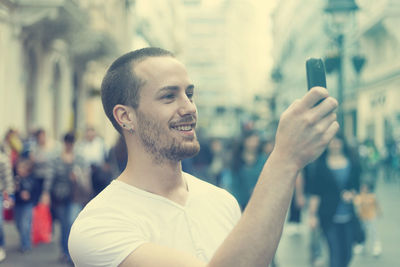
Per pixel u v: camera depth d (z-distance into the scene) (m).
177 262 1.17
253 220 1.04
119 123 1.42
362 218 7.12
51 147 8.12
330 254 4.91
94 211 1.34
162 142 1.37
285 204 1.05
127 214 1.33
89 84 27.52
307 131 1.02
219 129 110.19
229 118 115.12
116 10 33.88
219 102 121.25
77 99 25.30
